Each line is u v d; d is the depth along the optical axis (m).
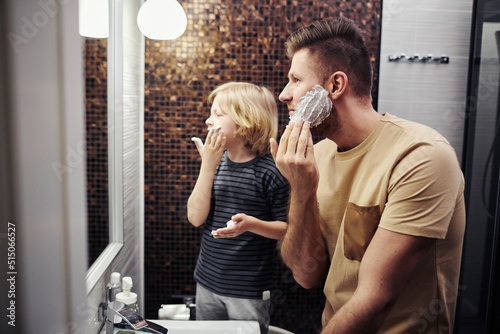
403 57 1.30
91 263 0.92
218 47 1.31
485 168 1.19
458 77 1.30
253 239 1.21
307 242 1.07
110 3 1.02
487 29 1.19
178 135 1.32
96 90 0.94
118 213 1.08
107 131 1.03
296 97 1.09
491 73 1.19
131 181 1.19
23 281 0.53
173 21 1.14
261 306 1.22
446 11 1.28
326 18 1.30
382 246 0.83
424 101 1.31
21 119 0.51
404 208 0.82
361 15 1.30
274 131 1.29
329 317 1.05
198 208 1.25
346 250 0.97
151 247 1.35
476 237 1.18
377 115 1.02
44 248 0.55
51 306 0.56
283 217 1.20
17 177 0.52
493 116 1.19
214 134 1.25
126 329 0.87
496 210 1.16
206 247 1.26
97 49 0.93
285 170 1.05
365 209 0.93
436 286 0.91
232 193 1.23
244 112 1.27
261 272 1.22
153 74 1.31
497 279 1.15
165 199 1.34
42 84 0.53
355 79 1.05
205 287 1.25
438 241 0.89
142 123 1.31
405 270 0.82
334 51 1.05
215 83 1.32
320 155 1.09
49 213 0.55
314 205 1.04
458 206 0.86
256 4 1.30
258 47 1.31
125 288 0.91
